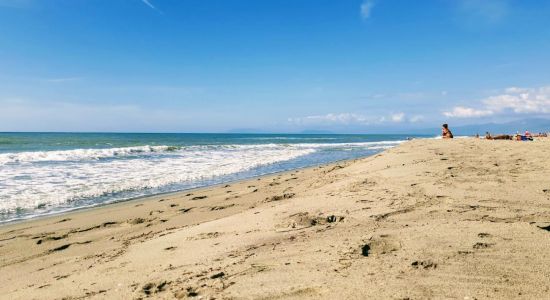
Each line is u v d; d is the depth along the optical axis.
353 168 10.95
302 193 8.67
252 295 3.13
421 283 3.07
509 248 3.71
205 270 3.87
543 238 3.94
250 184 12.14
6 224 7.54
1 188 11.26
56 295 3.79
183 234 5.67
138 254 4.96
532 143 14.70
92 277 4.24
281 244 4.42
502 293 2.85
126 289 3.68
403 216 5.11
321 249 4.08
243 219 5.96
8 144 39.44
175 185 12.84
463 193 6.16
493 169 8.34
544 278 3.05
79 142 47.09
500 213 4.99
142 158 22.23
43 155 21.67
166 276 3.87
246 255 4.16
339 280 3.24
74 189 11.39
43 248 5.93
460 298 2.80
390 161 10.60
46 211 8.73
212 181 13.88
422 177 7.73
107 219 7.83
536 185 6.59
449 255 3.62
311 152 32.44
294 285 3.24
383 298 2.85
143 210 8.63
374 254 3.81
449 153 11.62
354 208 5.73
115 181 13.12
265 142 65.38
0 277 4.70
